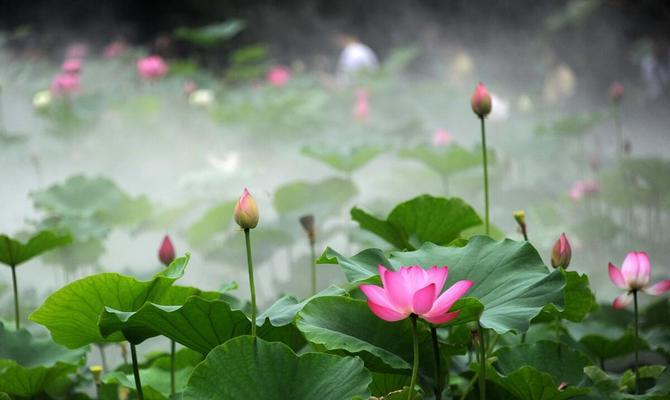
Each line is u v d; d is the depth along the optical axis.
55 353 4.45
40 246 4.81
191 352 4.66
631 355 5.57
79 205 7.80
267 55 27.30
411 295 3.14
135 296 3.75
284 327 3.77
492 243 3.88
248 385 3.28
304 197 7.45
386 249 5.85
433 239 4.92
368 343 3.61
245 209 3.52
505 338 4.94
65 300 3.66
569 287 3.90
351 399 3.16
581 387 3.90
